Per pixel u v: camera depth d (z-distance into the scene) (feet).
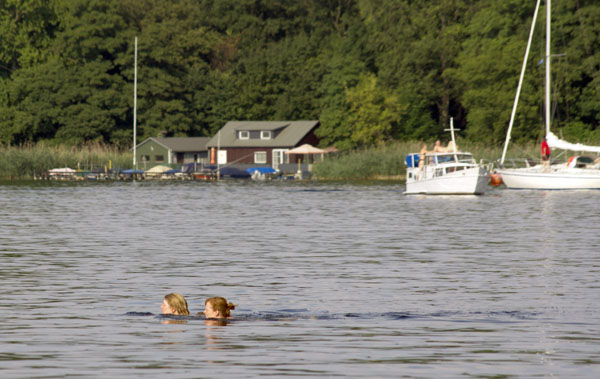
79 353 88.79
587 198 403.13
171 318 107.86
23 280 142.20
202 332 99.14
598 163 474.90
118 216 298.15
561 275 148.56
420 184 441.27
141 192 481.46
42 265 162.30
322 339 95.50
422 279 143.64
